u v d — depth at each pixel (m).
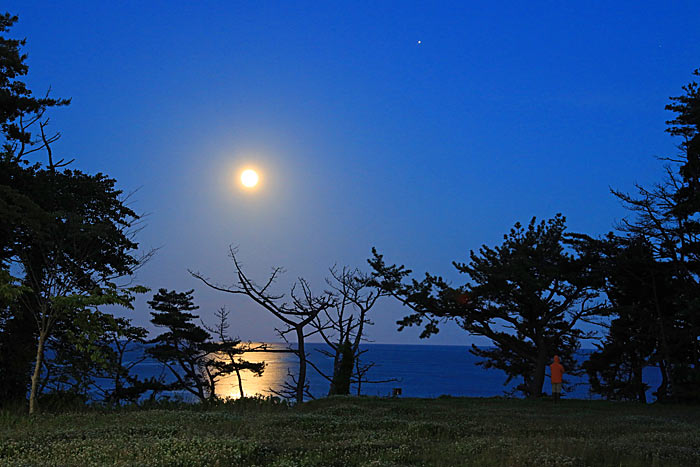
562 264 45.03
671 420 25.39
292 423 20.44
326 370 177.25
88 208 34.62
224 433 17.44
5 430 18.02
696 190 42.47
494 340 48.47
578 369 51.62
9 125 36.34
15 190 28.73
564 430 20.70
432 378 163.12
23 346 32.16
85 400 30.95
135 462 12.55
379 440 16.70
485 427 20.92
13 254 32.19
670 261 44.09
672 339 43.03
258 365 56.09
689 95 43.94
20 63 35.47
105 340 35.09
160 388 48.91
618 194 44.72
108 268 35.59
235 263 44.84
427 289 46.91
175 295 56.03
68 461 12.75
